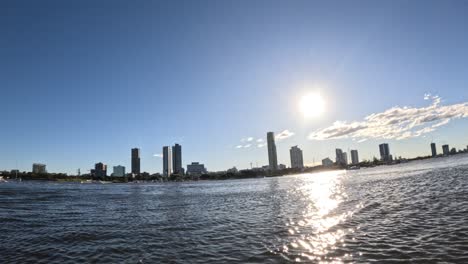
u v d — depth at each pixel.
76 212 51.09
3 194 93.62
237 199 70.62
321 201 55.31
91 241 28.62
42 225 37.75
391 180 94.81
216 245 25.95
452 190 52.22
